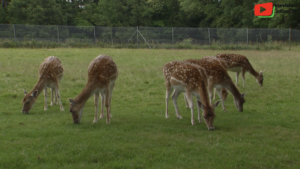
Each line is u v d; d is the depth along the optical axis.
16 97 9.27
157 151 5.13
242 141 5.70
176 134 6.05
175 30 28.11
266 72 13.27
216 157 4.91
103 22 40.50
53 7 34.44
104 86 6.74
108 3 41.81
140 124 6.80
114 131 6.17
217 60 8.96
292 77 12.22
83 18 40.69
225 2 38.84
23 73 12.20
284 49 25.53
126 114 7.83
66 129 6.21
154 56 19.36
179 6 46.59
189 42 27.70
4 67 13.36
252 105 8.78
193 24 46.25
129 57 18.67
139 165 4.59
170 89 7.48
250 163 4.71
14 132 5.97
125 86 10.98
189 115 7.85
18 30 25.59
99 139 5.61
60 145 5.28
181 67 7.04
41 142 5.41
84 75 12.26
